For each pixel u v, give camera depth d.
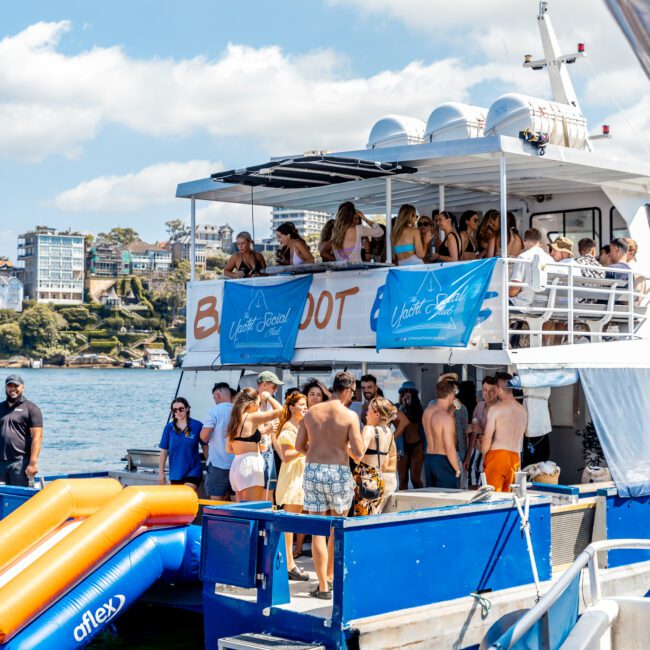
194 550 9.14
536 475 10.54
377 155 10.99
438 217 11.30
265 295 11.95
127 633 9.61
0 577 8.52
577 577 6.23
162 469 11.27
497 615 8.03
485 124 11.63
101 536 8.48
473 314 9.68
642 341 11.12
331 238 11.99
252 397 9.69
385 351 10.54
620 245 11.46
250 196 13.44
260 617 7.76
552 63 14.10
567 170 11.36
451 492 9.47
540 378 9.96
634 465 10.27
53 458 30.48
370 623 7.26
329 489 8.18
